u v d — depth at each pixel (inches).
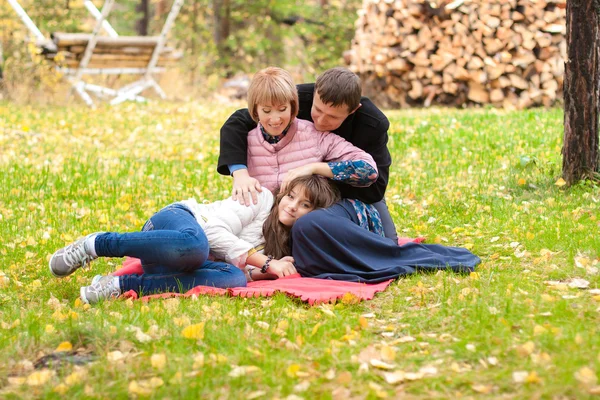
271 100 179.8
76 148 385.1
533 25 496.1
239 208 186.5
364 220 195.8
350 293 167.6
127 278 176.9
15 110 484.7
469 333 141.9
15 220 256.8
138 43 551.2
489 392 118.2
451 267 188.7
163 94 587.8
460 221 246.8
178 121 469.1
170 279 177.3
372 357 134.5
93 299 174.9
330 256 187.0
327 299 167.3
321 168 186.7
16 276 199.2
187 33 818.2
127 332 144.2
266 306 165.5
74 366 131.8
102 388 123.1
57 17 707.4
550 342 133.0
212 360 131.7
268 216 191.6
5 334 148.6
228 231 185.0
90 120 459.8
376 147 197.0
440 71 529.0
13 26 585.3
